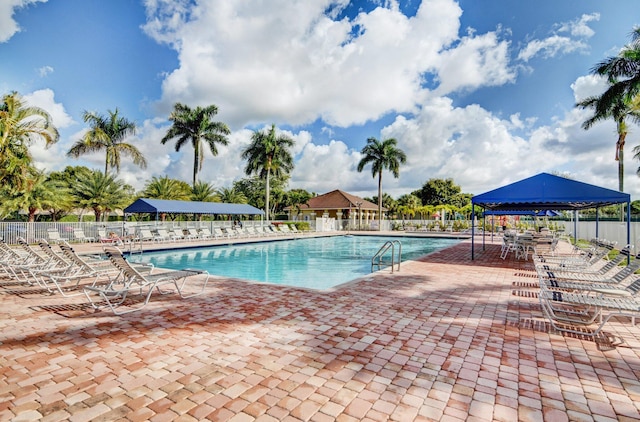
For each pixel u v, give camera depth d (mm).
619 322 4965
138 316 5156
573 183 9852
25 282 7656
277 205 50875
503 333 4465
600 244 9305
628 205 9250
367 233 30328
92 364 3494
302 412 2656
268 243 23109
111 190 24719
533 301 6133
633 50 15336
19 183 16375
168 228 22281
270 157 32844
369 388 3035
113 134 28812
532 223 36625
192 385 3072
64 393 2924
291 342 4113
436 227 34094
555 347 4008
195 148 33719
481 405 2777
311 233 29375
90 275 6961
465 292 6836
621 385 3127
